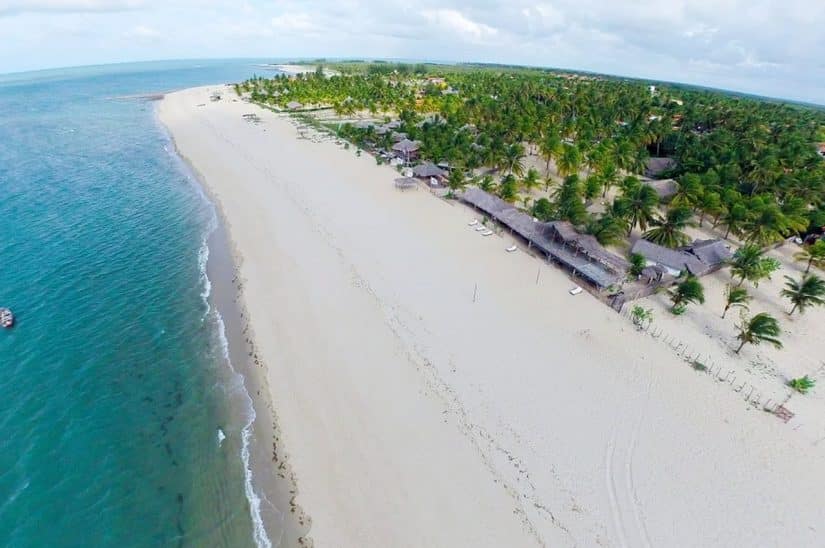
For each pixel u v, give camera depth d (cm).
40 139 11244
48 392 3484
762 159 7156
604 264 5012
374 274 4922
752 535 2533
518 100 13462
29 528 2588
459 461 2895
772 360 3891
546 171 8519
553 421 3170
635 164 7938
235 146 10112
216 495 2752
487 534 2500
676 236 5400
